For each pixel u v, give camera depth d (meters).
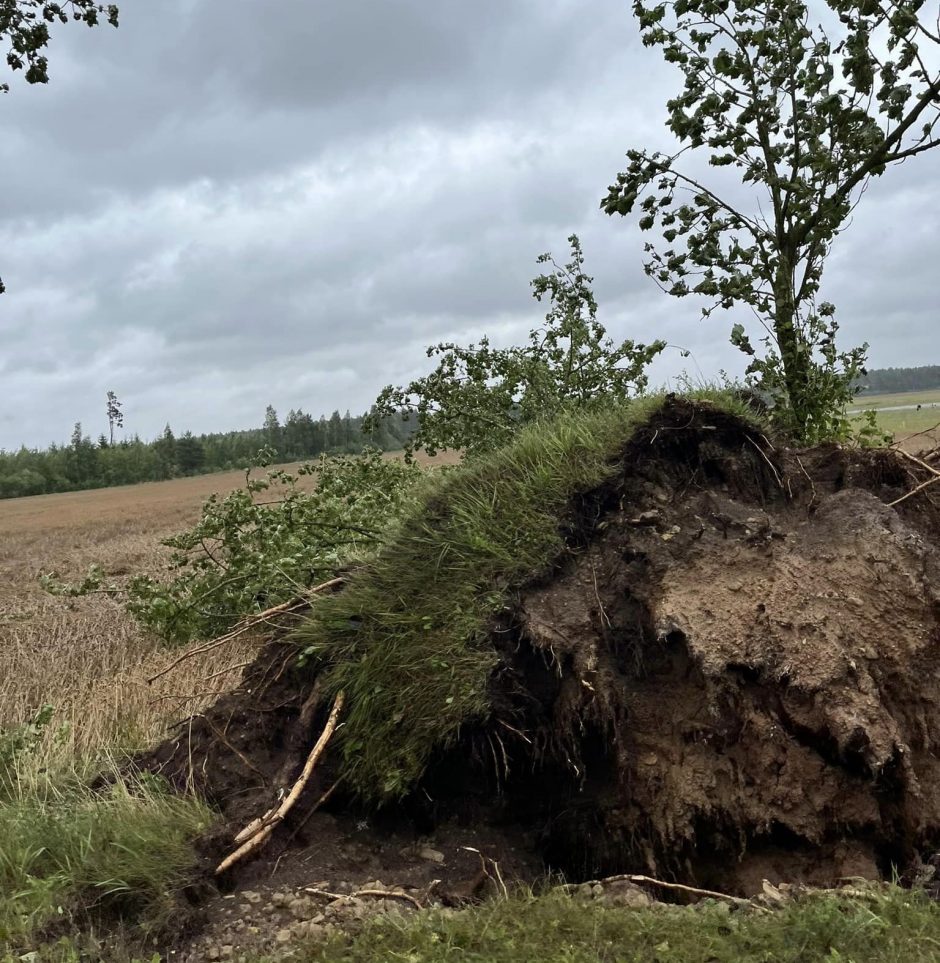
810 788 3.70
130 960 3.13
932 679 3.81
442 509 5.08
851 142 5.64
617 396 7.71
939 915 2.81
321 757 4.39
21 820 4.25
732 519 4.46
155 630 7.20
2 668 9.03
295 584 5.73
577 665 4.11
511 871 3.96
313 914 3.39
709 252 5.83
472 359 8.15
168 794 4.55
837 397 5.67
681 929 2.83
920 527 4.52
